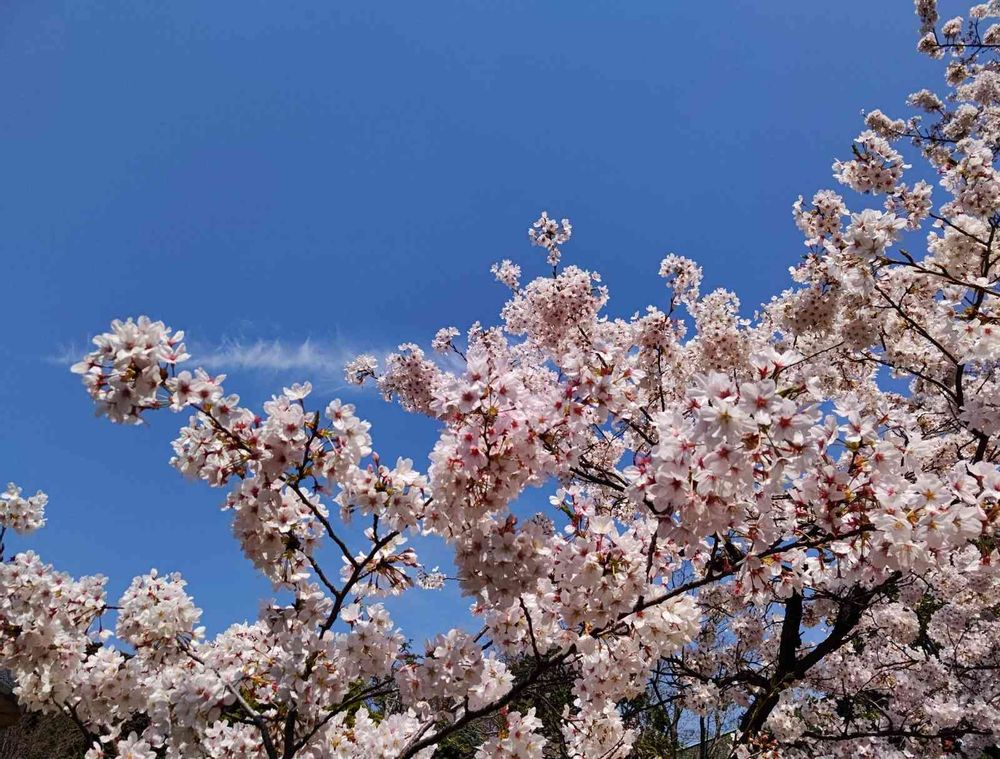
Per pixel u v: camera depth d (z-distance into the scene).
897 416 4.42
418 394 9.99
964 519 2.93
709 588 8.80
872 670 8.93
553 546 3.49
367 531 3.85
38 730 12.87
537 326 10.04
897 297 7.67
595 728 5.10
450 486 3.36
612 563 3.35
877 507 3.11
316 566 3.74
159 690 4.15
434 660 3.75
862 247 5.20
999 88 10.91
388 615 4.00
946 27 11.74
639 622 3.68
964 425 6.86
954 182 6.07
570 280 9.56
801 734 8.34
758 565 3.33
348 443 3.37
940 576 7.96
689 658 9.42
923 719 8.31
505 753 4.17
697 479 2.92
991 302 5.77
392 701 5.47
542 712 7.04
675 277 9.44
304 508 3.77
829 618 9.10
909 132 11.18
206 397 3.10
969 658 9.17
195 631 4.91
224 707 3.87
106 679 4.75
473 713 3.80
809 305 8.11
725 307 9.47
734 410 2.80
